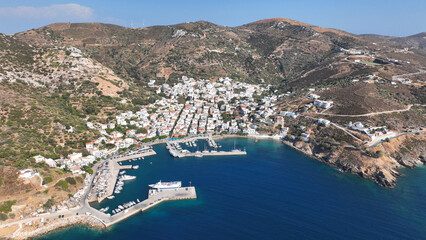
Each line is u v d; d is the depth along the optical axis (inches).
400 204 6323.8
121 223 5467.5
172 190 6683.1
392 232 5344.5
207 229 5344.5
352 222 5639.8
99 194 6250.0
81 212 5639.8
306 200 6446.9
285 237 5142.7
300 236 5182.1
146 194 6515.8
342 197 6609.3
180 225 5457.7
